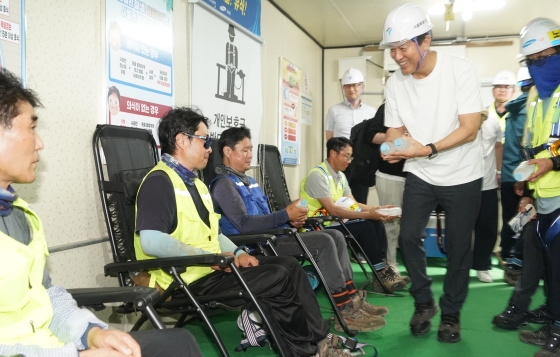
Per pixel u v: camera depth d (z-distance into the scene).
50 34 1.82
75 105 1.96
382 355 2.26
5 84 1.02
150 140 2.17
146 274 1.84
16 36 1.65
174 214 1.79
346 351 2.18
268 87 4.26
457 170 2.38
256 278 1.80
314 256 2.58
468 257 2.43
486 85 5.70
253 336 2.24
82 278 2.02
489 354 2.29
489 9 4.69
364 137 3.95
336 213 3.27
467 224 2.40
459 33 5.59
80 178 2.00
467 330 2.64
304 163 5.42
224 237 2.10
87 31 2.02
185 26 2.83
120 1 2.18
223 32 3.26
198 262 1.54
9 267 0.98
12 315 1.01
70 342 1.08
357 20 4.98
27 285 1.03
